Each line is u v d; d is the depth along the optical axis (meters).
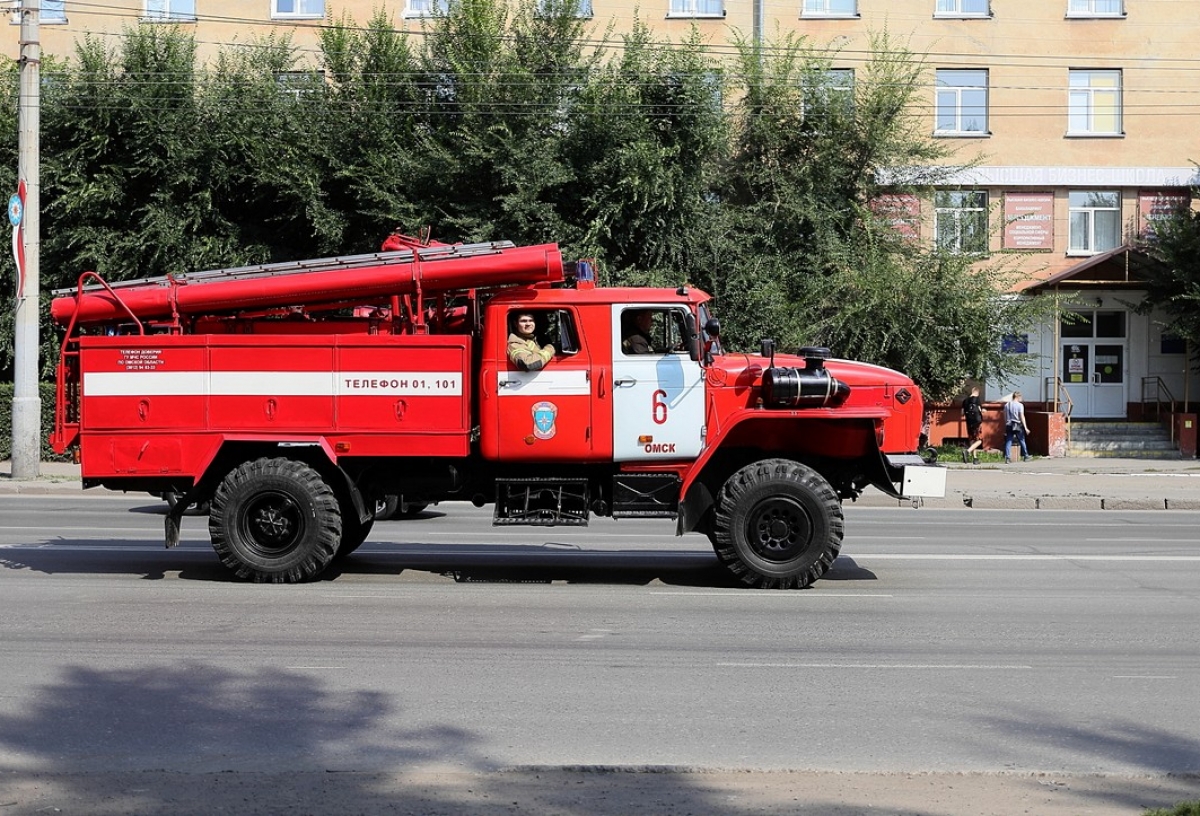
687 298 10.73
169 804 4.83
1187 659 7.69
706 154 28.11
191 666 7.26
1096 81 33.47
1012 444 29.61
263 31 32.81
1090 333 34.44
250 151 27.77
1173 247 30.44
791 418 10.48
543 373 10.62
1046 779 5.19
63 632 8.27
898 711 6.38
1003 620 9.01
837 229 30.27
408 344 10.56
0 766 5.35
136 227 28.36
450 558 12.23
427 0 32.97
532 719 6.16
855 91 30.36
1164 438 32.03
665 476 10.70
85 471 10.64
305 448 10.67
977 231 30.50
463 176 27.73
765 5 33.16
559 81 27.78
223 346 10.58
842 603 9.70
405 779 5.15
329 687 6.78
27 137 21.61
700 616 9.07
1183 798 4.93
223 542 10.36
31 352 21.77
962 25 33.28
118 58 29.09
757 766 5.41
